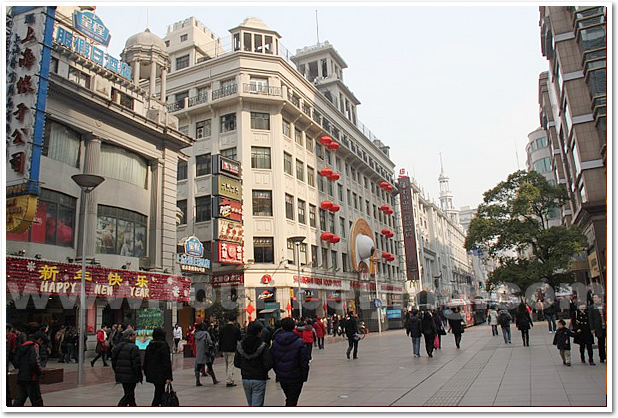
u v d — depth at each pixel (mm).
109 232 21328
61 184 19328
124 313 22516
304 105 39812
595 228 31844
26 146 16297
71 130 20375
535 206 37688
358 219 46062
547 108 52000
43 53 17047
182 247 26594
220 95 35438
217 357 20047
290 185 36000
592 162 32656
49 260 17906
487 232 37406
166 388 7809
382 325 42094
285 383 6680
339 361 16406
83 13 21734
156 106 25312
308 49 51469
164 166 24750
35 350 8445
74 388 11828
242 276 31625
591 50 30797
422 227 74625
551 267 33812
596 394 8281
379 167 56500
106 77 22172
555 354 14617
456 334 18750
